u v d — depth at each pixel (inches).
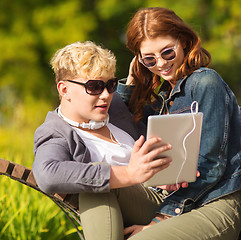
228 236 105.4
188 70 116.4
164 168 101.5
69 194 113.1
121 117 128.1
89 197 105.4
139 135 131.0
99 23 600.4
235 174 110.9
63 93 115.8
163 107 123.6
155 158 102.6
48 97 578.9
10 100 569.6
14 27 579.5
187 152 104.3
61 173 100.7
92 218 104.3
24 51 571.8
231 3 590.6
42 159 103.9
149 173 99.9
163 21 114.5
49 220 160.6
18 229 155.9
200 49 118.8
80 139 111.4
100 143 117.3
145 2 565.6
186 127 101.9
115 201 106.9
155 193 120.0
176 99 117.6
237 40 606.5
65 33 564.1
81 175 100.4
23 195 165.6
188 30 116.6
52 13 577.9
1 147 359.3
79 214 113.7
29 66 584.7
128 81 135.4
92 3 606.2
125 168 101.5
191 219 104.3
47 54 564.7
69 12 575.8
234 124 113.9
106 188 100.7
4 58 569.0
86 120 117.2
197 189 108.4
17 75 576.7
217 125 109.2
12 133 389.7
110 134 121.8
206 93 111.0
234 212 108.8
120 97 131.6
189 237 100.8
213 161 108.5
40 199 167.9
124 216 114.2
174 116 100.3
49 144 108.4
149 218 115.9
